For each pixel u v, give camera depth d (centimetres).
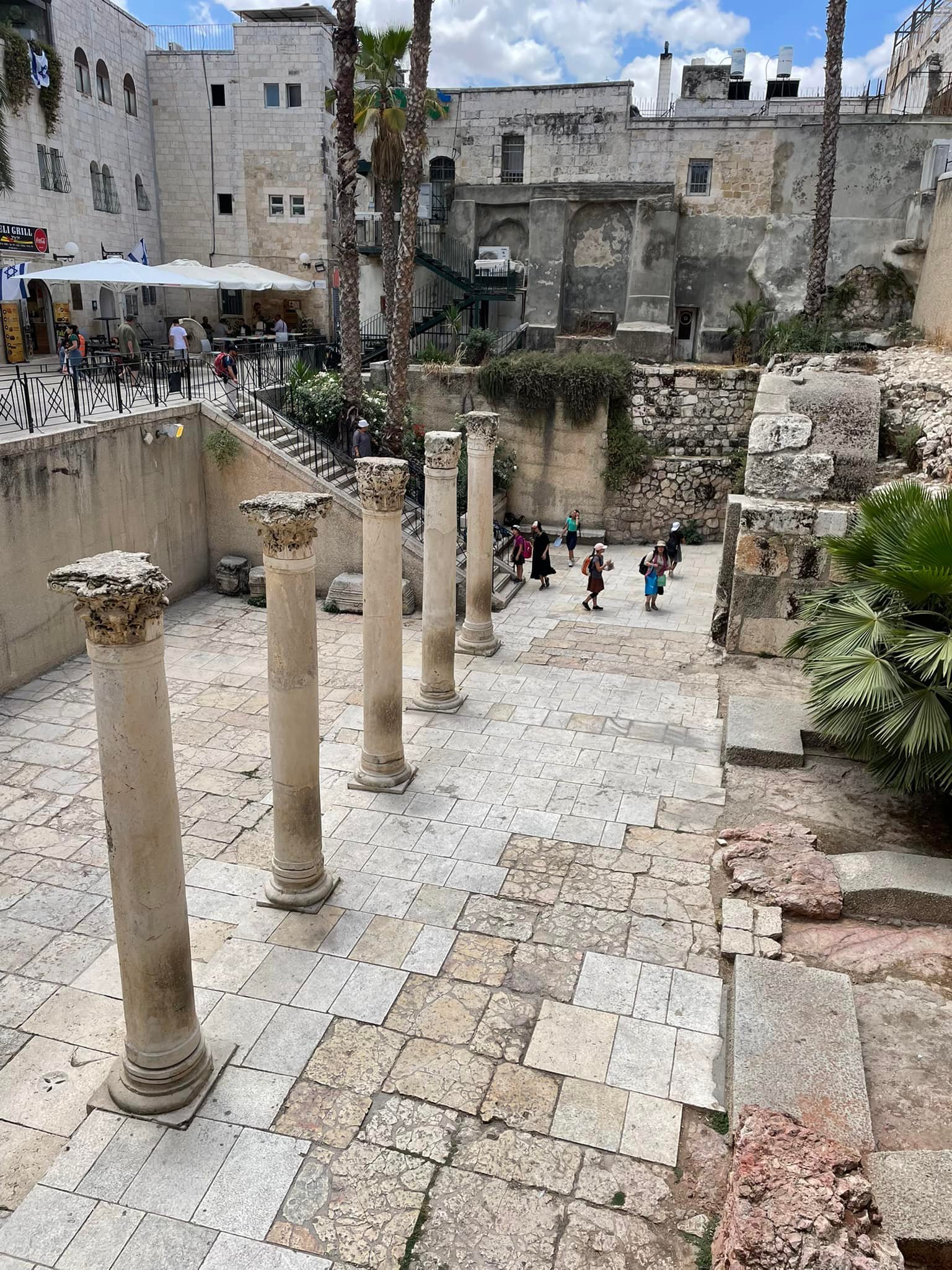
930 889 813
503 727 1225
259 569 1747
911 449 1498
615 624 1678
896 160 2303
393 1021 699
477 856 920
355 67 1986
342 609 1706
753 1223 457
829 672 919
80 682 1341
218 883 870
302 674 778
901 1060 652
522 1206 555
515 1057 666
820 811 1005
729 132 2434
